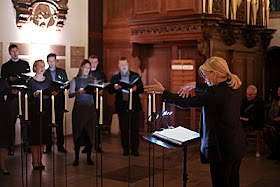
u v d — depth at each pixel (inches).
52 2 352.5
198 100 139.6
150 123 180.5
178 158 287.9
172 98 143.3
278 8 441.7
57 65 363.6
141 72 380.8
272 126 285.0
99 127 191.6
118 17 393.4
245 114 300.0
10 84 271.4
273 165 270.2
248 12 388.8
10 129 242.2
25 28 337.4
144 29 358.0
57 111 301.1
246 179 235.1
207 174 244.2
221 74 141.8
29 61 341.7
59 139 306.7
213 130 139.8
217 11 342.0
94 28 394.9
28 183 222.8
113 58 398.3
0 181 225.9
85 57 387.2
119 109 297.6
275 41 436.5
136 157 290.8
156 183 223.6
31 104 247.4
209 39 335.3
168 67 365.7
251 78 410.3
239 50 387.5
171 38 342.3
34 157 251.6
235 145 139.1
